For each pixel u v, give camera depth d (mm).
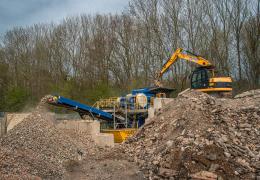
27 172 9719
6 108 29781
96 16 39750
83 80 36094
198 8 30688
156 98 17312
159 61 31453
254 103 13992
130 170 10344
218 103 14172
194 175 9062
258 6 28656
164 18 31844
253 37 28328
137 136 13391
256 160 9609
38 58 39844
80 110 17656
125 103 18422
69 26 40781
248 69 29188
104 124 19125
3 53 40625
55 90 32469
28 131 13688
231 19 29609
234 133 11086
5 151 10523
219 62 29438
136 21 34344
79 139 15406
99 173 10289
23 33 42344
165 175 9484
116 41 36375
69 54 39875
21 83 37500
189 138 10633
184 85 29734
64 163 11383
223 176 8906
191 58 18953
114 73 35688
